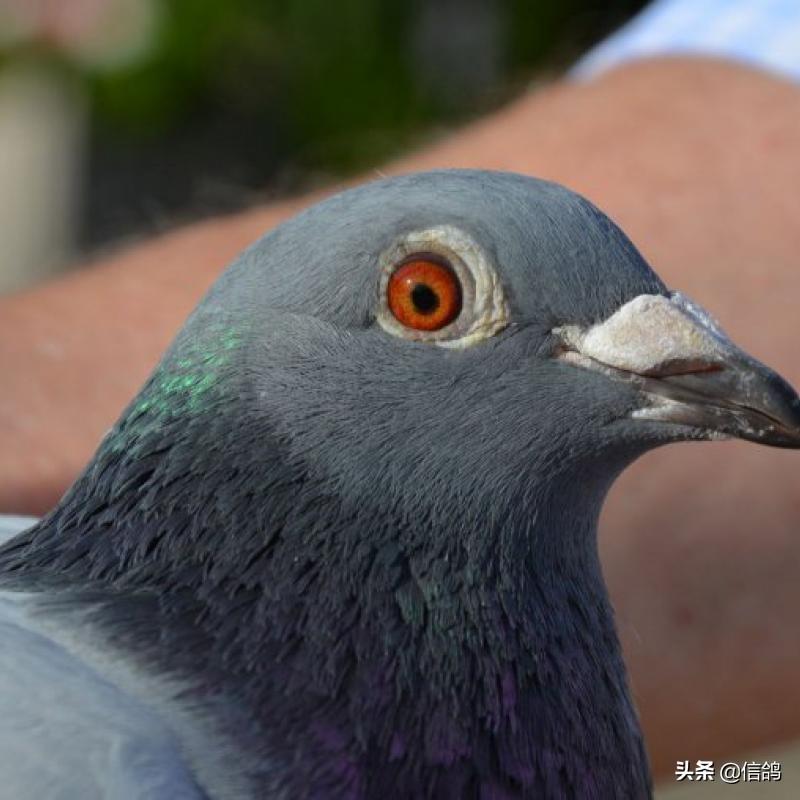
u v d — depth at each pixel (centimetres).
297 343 48
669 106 62
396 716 48
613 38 67
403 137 91
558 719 48
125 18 93
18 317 59
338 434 48
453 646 48
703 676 57
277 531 48
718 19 64
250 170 103
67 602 48
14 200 112
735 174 60
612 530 57
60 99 102
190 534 48
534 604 49
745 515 57
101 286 60
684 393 48
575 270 48
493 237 48
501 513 49
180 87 96
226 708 47
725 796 70
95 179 113
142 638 47
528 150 62
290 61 95
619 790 49
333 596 48
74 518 49
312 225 48
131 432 49
